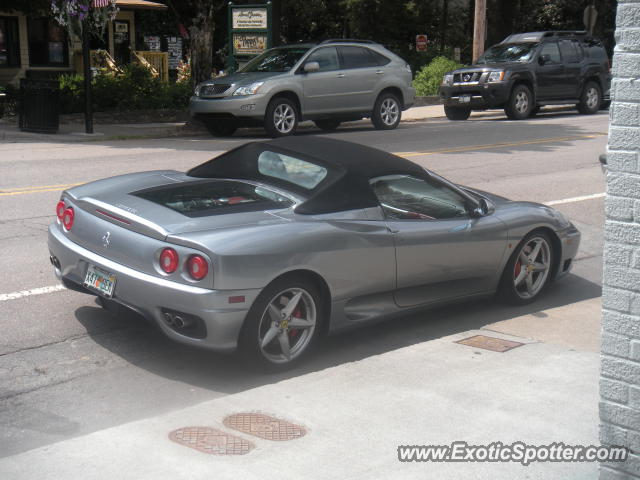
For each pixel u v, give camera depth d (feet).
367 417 14.15
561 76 79.00
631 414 10.59
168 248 16.30
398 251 18.97
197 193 18.58
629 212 10.36
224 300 16.02
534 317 21.22
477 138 59.62
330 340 19.83
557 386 15.64
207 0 69.56
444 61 98.32
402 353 17.65
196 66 70.44
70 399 15.84
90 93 61.16
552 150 52.85
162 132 64.28
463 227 20.43
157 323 16.67
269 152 19.88
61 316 20.34
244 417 14.17
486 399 14.96
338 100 63.41
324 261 17.46
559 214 23.39
